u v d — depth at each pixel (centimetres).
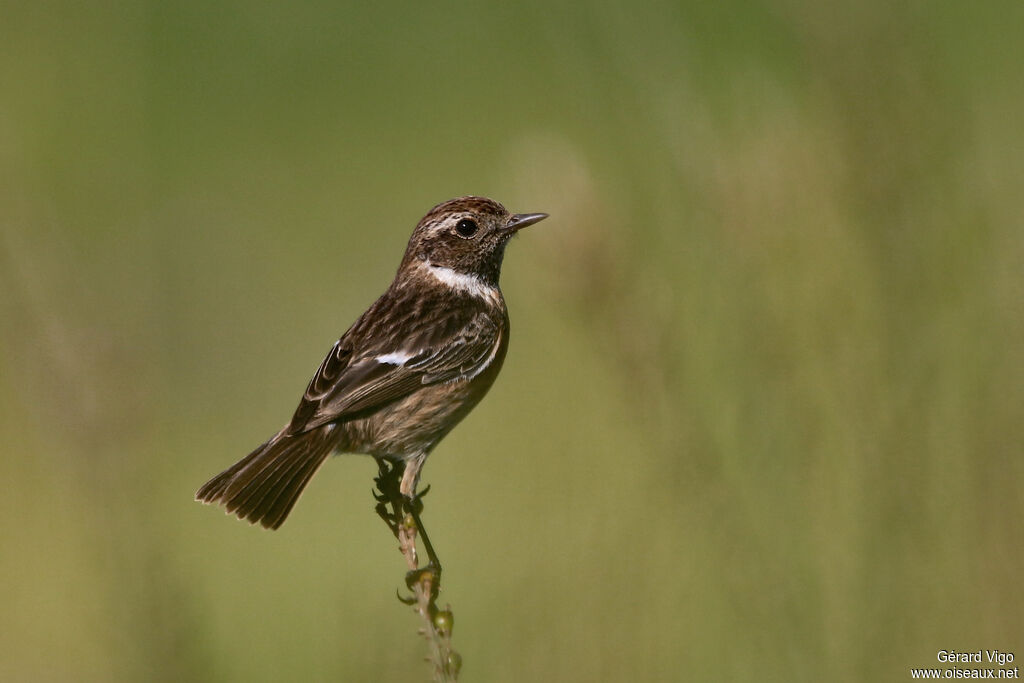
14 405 1634
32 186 2089
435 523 1591
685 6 1728
